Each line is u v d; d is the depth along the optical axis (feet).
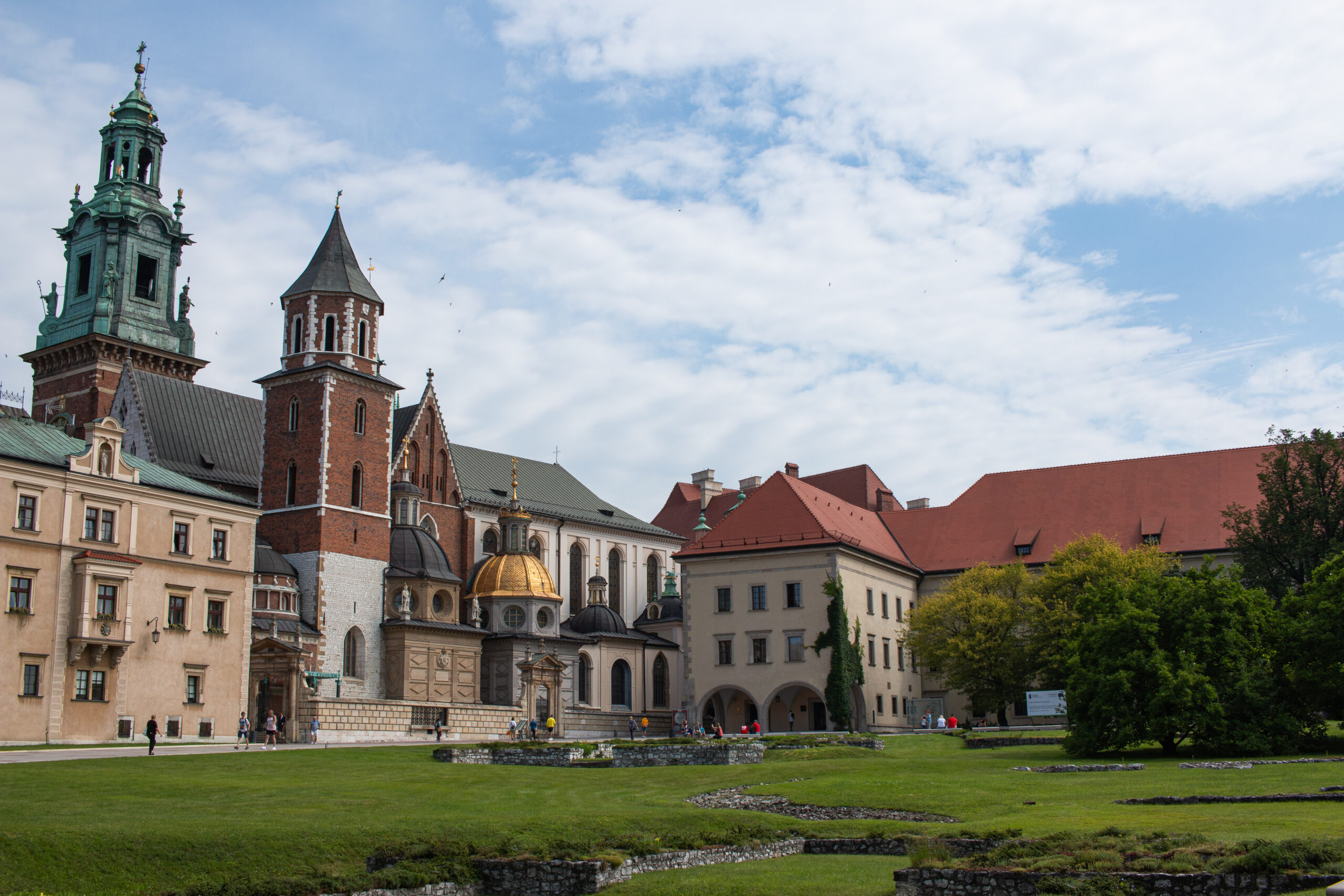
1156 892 82.43
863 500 434.30
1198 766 160.76
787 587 307.78
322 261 332.60
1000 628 290.56
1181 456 370.12
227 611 248.32
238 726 247.09
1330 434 287.89
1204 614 187.11
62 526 219.82
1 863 91.97
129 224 389.39
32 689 212.23
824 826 120.26
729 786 154.81
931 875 88.22
